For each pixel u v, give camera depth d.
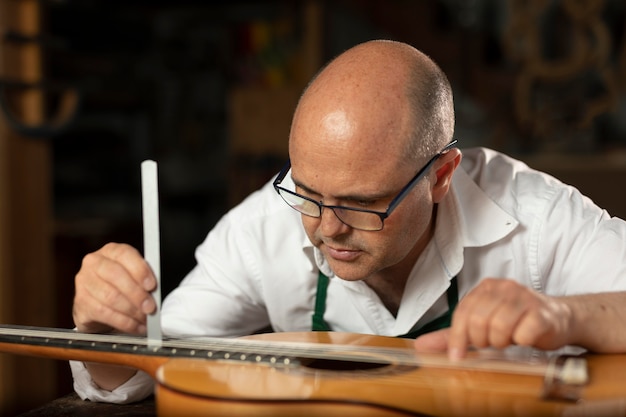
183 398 1.02
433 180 1.35
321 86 1.25
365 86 1.23
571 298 1.22
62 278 3.64
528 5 5.08
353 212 1.24
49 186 2.92
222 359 1.17
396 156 1.23
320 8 4.68
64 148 4.55
